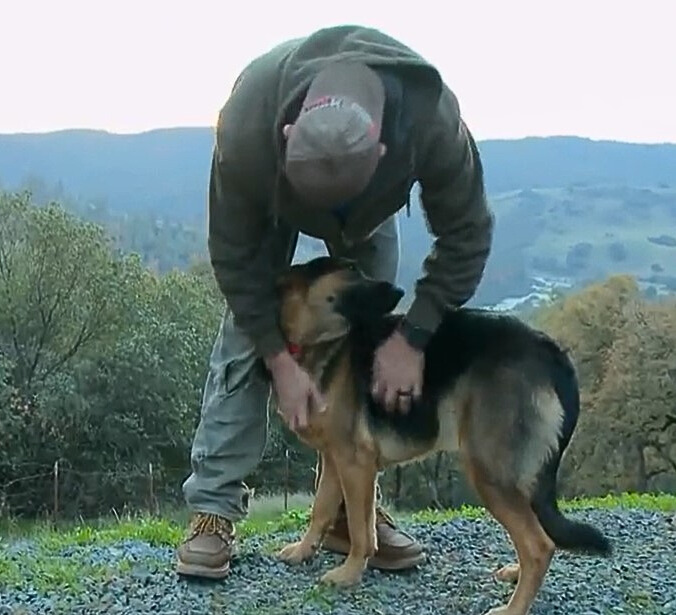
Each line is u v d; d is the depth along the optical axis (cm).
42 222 2995
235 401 487
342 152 330
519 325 448
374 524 482
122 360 2941
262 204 396
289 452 2158
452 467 2352
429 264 416
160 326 3031
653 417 2908
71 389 2880
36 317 2991
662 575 511
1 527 1686
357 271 468
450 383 442
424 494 2392
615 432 2934
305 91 352
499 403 432
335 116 332
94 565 561
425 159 371
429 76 358
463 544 584
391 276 505
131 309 3062
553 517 432
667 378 2906
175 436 2980
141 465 2900
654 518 689
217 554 485
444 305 421
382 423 456
